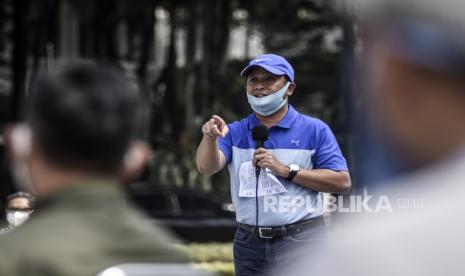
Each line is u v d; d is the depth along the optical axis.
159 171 32.34
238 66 40.09
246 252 9.26
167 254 3.37
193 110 36.97
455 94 2.08
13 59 33.69
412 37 2.09
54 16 34.94
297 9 37.78
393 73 2.11
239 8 37.97
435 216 2.05
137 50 38.94
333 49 38.19
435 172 2.10
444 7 2.06
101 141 3.50
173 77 36.84
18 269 3.22
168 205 24.61
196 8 36.75
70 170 3.51
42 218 3.39
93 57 35.34
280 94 9.15
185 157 32.81
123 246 3.31
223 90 36.97
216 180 32.59
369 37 2.14
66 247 3.26
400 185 2.11
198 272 3.33
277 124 9.27
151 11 35.78
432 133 2.10
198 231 22.16
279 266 9.08
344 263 2.07
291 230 9.07
